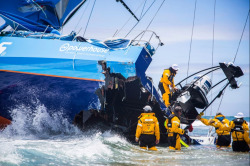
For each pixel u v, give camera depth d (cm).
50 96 2967
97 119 3119
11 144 2198
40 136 3062
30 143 2355
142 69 2967
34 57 2972
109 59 2891
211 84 3023
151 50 3114
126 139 3434
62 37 3189
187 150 2797
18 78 2931
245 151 2706
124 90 2992
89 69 2897
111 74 2894
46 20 4156
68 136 3062
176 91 3081
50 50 3012
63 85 2905
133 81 2956
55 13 4184
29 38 3148
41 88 2952
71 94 2923
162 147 3144
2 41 3167
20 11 3997
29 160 1872
